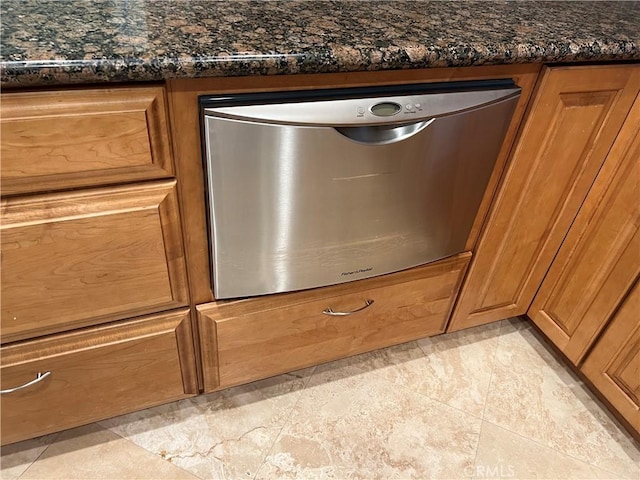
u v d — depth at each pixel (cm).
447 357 141
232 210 84
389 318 125
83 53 63
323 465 112
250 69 69
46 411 98
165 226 83
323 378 132
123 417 118
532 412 129
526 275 133
